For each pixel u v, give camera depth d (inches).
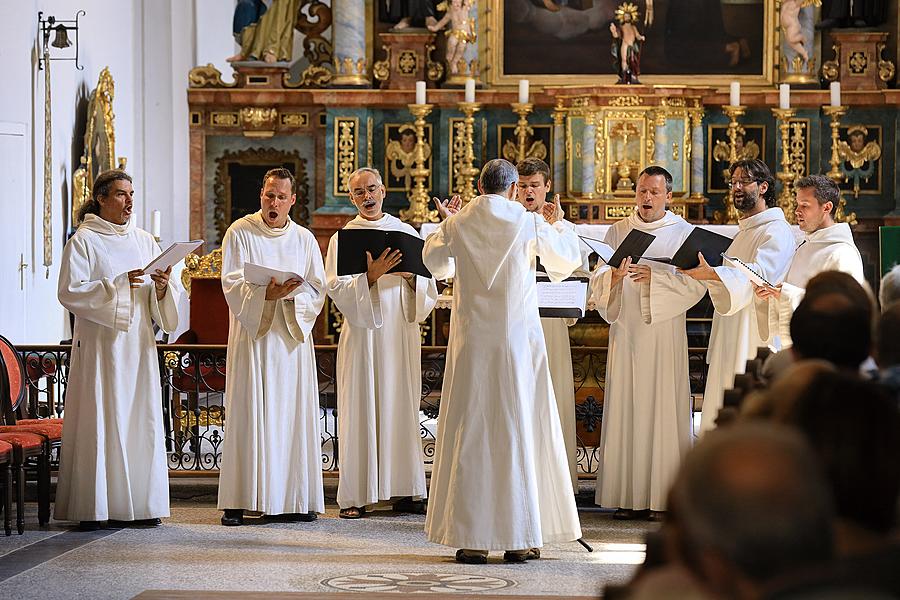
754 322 334.3
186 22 718.5
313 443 337.1
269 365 330.0
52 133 536.1
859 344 139.1
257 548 295.4
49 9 536.1
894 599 61.1
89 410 319.9
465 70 676.7
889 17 674.8
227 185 698.2
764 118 673.6
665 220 350.3
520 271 281.0
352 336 342.0
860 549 74.9
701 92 650.2
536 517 275.3
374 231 323.0
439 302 388.8
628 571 269.7
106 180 334.3
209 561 278.4
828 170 668.1
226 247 335.6
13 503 373.7
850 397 89.6
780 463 59.5
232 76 761.0
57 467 395.2
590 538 313.0
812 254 323.6
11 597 240.5
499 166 284.5
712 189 671.1
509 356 277.4
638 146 650.8
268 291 323.0
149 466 325.7
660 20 674.8
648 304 330.6
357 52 679.7
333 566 273.3
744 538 58.9
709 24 674.2
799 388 92.7
